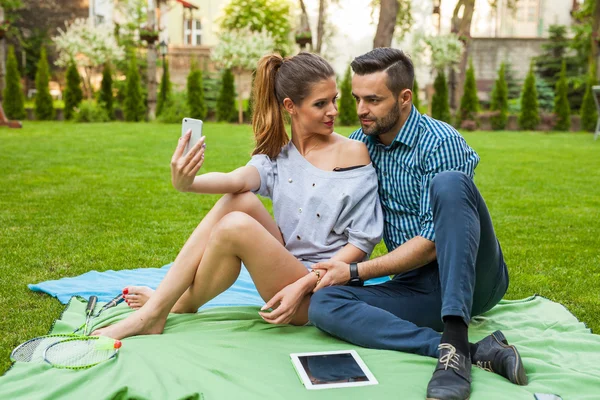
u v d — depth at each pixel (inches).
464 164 88.1
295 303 85.3
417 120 90.4
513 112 733.9
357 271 86.4
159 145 413.4
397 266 85.7
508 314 105.4
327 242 93.4
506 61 850.8
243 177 93.4
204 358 79.4
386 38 591.5
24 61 888.3
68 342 82.5
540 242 175.2
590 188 271.4
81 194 235.6
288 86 91.8
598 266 149.9
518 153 407.2
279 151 97.7
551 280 138.0
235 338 86.4
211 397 69.5
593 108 625.0
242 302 110.9
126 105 665.6
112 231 178.7
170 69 869.8
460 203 76.6
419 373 75.3
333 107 92.0
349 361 77.6
